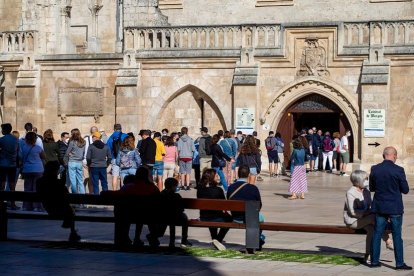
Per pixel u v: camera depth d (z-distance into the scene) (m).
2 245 25.47
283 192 43.91
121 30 64.50
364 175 22.86
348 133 54.81
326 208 36.25
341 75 55.66
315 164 57.72
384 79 54.16
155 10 60.44
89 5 69.44
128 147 37.19
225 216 25.42
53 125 60.28
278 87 56.72
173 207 24.39
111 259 22.97
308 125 64.19
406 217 32.81
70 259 22.94
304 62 56.19
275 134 55.56
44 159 35.25
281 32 56.31
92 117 59.50
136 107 58.34
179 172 46.38
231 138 48.00
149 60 58.28
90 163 36.09
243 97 56.50
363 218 22.55
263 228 24.02
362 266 21.98
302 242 26.55
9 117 61.47
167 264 22.16
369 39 55.09
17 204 38.06
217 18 64.62
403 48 54.28
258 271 21.14
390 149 22.12
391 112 54.94
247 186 24.91
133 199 24.86
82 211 35.06
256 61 56.81
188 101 58.81
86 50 69.25
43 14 61.28
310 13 62.91
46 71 60.41
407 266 21.59
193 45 57.94
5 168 34.88
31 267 21.67
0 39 61.53
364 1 61.75
